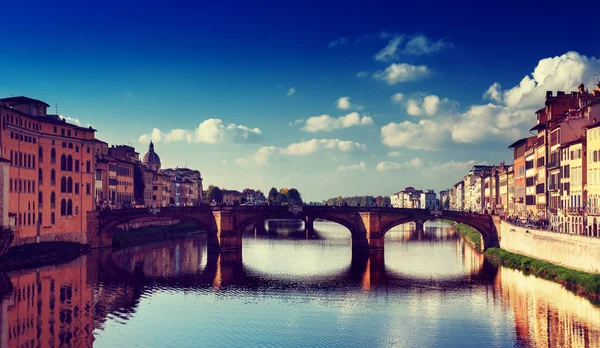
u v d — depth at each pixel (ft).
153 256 415.44
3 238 330.54
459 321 225.76
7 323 219.20
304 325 222.48
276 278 325.42
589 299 244.42
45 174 407.44
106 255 409.90
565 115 369.71
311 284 305.73
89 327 217.36
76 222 437.99
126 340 202.59
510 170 551.59
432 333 210.59
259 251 463.01
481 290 283.59
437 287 294.05
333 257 421.59
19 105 420.77
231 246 454.81
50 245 393.29
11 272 320.70
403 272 344.90
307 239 599.98
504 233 410.31
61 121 437.58
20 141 373.40
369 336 208.33
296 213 458.91
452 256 423.64
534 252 335.47
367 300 265.95
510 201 555.28
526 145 465.88
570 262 281.33
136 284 300.81
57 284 292.61
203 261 393.70
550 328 211.00
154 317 233.76
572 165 329.11
